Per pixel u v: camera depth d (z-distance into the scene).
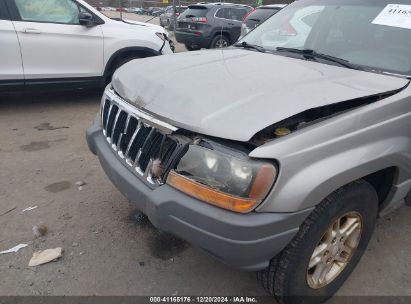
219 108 1.97
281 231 1.87
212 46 12.02
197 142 1.93
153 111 2.16
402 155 2.31
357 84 2.30
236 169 1.80
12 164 4.02
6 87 5.41
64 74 5.77
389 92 2.25
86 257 2.70
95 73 6.04
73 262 2.65
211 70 2.47
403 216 3.31
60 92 6.92
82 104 6.30
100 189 3.58
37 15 5.48
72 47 5.73
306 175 1.86
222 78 2.30
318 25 3.14
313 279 2.24
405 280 2.62
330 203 2.02
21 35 5.32
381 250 2.89
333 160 1.95
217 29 11.81
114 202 3.37
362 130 2.08
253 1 19.09
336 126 1.98
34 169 3.93
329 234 2.18
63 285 2.46
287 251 2.01
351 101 2.11
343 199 2.07
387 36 2.77
